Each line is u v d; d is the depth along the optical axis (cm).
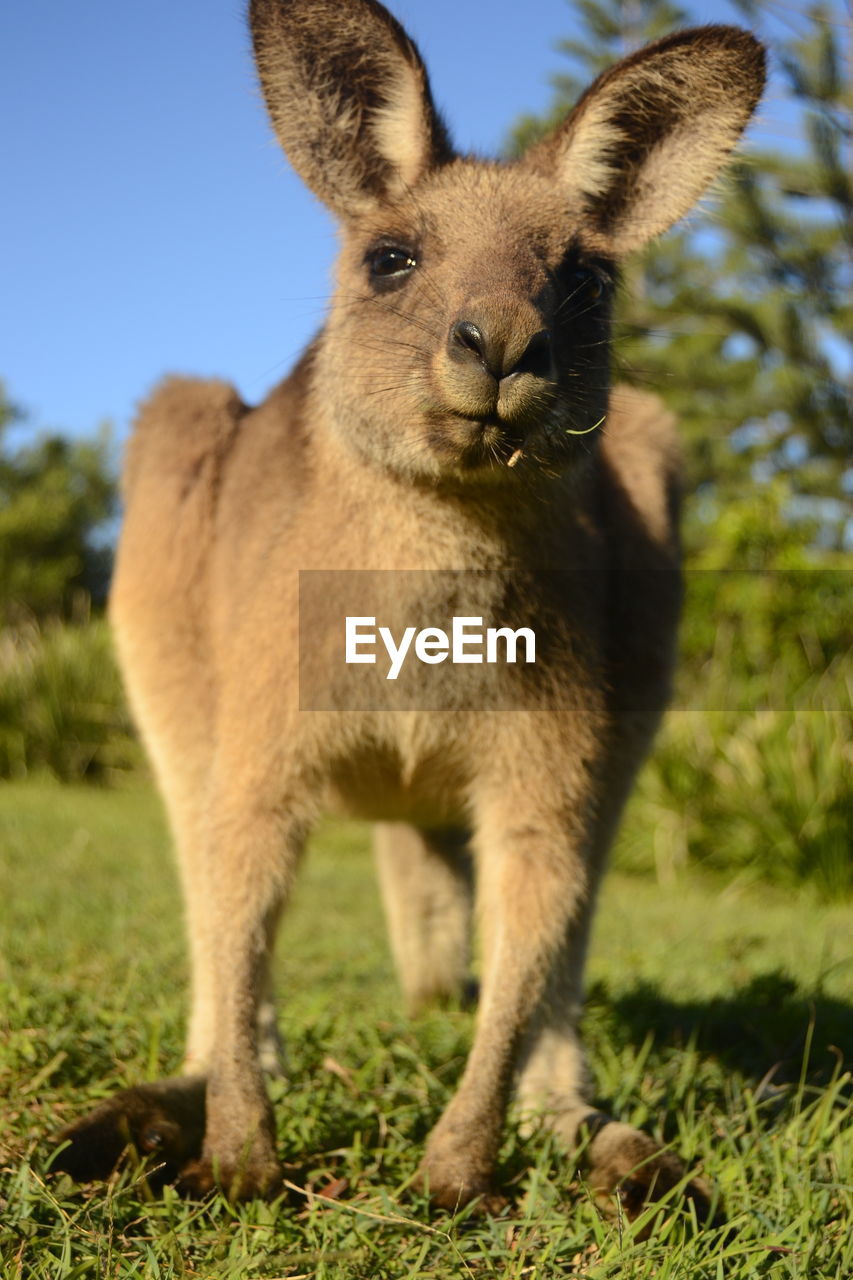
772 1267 238
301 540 332
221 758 327
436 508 324
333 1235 251
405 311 322
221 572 384
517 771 328
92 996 404
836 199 1642
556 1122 317
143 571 428
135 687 429
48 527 3238
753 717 1009
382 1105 322
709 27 338
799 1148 302
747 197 1728
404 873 448
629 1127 299
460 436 301
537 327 291
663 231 357
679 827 953
